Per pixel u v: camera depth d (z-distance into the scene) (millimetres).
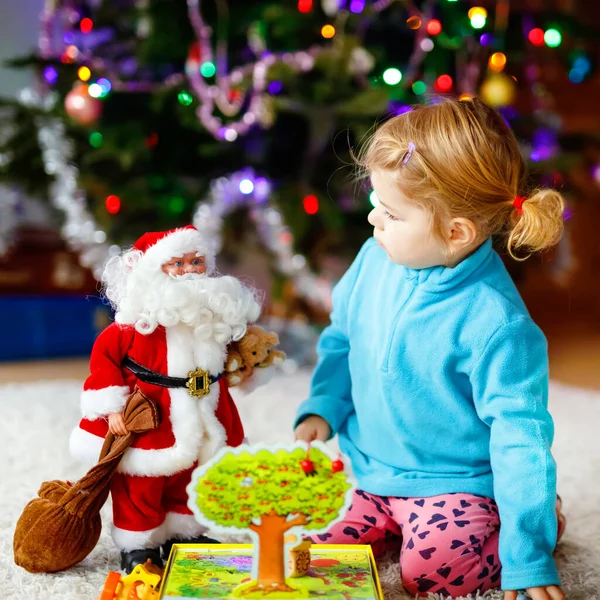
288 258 2254
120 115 2289
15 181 2316
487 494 1072
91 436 1036
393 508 1104
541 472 938
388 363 1077
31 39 3008
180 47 2219
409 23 2195
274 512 857
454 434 1077
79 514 1008
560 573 1068
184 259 1060
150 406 1011
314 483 858
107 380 1023
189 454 1022
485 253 1056
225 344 1066
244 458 860
